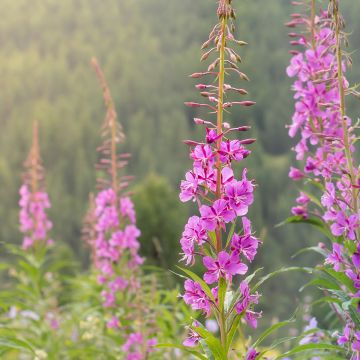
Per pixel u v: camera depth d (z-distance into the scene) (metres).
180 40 156.88
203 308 4.85
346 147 5.60
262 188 104.25
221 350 4.79
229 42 4.83
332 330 6.11
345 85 5.69
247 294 4.81
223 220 4.73
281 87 121.75
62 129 125.56
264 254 85.88
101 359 9.25
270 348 4.97
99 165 9.16
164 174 116.81
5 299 9.38
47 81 150.62
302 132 6.55
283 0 131.75
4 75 150.50
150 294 8.46
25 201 11.67
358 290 5.38
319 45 6.63
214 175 4.79
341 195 5.81
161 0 168.75
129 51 153.62
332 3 5.52
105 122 9.09
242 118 112.44
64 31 172.75
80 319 9.38
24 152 124.44
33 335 9.70
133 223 9.13
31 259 11.11
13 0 173.75
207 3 161.88
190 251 4.78
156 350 8.03
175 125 122.25
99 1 173.75
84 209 105.88
